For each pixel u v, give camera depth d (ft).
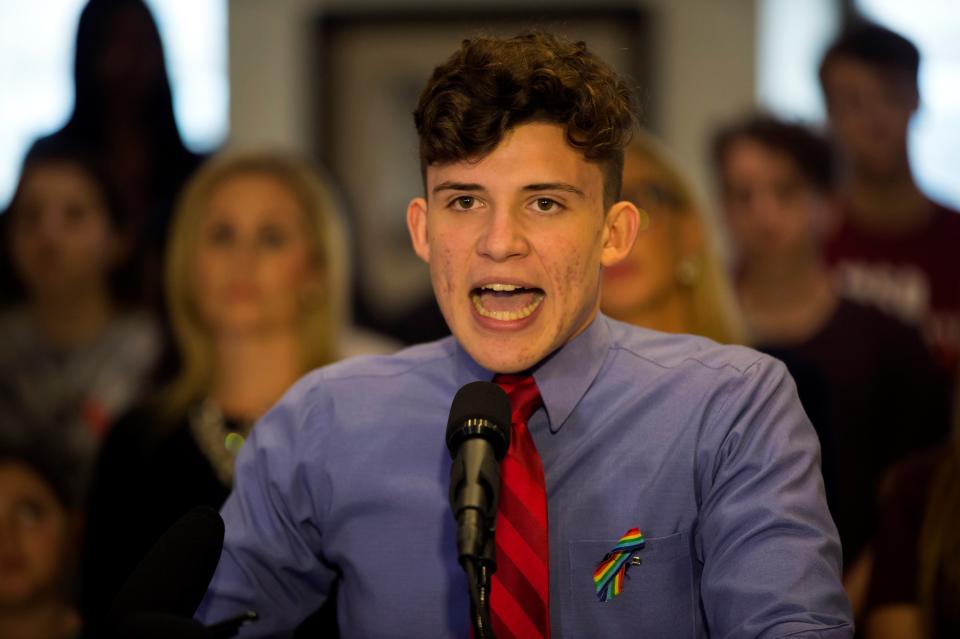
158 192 19.79
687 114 23.56
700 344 8.69
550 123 7.56
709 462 7.99
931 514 13.73
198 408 13.74
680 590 7.88
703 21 23.50
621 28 23.53
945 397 16.78
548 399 8.25
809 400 12.69
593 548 7.97
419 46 24.12
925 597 13.61
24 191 17.95
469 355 8.42
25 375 17.37
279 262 14.20
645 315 14.17
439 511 8.27
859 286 18.88
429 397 8.65
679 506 7.98
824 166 17.35
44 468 15.81
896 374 16.67
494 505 6.55
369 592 8.29
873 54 18.83
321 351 14.34
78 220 17.79
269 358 14.11
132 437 13.58
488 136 7.47
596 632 7.83
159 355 16.62
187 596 6.60
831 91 19.15
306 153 24.41
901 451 16.48
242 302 14.06
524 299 7.69
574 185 7.61
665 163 14.37
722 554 7.53
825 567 7.30
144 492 13.26
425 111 7.78
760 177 17.20
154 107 19.86
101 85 19.56
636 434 8.18
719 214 20.47
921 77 19.10
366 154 24.30
